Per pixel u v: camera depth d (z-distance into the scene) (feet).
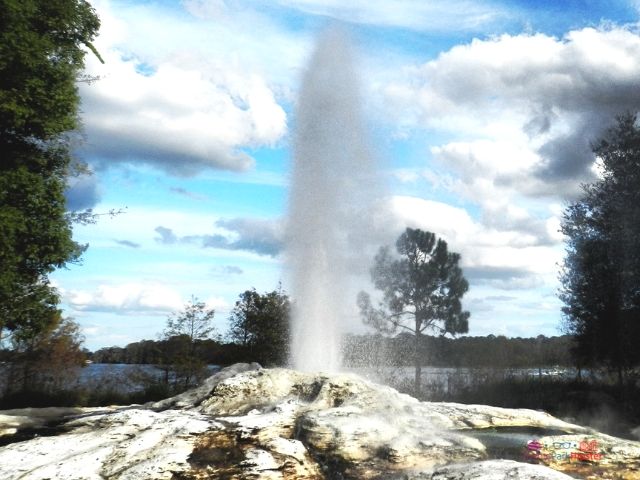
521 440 34.63
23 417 38.45
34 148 50.24
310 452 30.91
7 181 43.11
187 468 27.61
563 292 85.30
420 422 36.11
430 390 84.53
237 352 95.14
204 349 90.53
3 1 41.96
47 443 30.63
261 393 39.86
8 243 41.91
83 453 29.09
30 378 84.79
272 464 28.73
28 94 44.73
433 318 96.68
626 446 32.76
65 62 49.90
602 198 83.66
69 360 85.15
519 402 73.46
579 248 83.92
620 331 77.00
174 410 38.09
